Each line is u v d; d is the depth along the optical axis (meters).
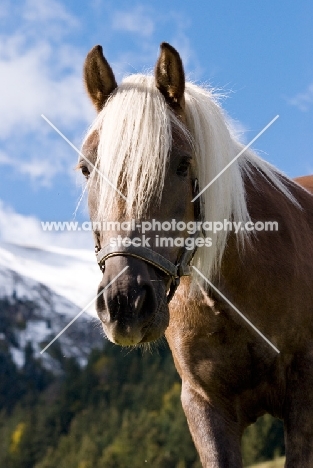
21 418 62.41
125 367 61.78
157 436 48.19
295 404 3.64
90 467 49.94
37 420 61.16
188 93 3.72
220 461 3.70
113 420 55.28
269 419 36.06
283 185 4.13
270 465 23.73
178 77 3.50
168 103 3.54
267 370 3.74
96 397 61.12
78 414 58.47
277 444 35.59
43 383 78.44
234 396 3.85
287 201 4.04
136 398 57.47
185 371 3.88
